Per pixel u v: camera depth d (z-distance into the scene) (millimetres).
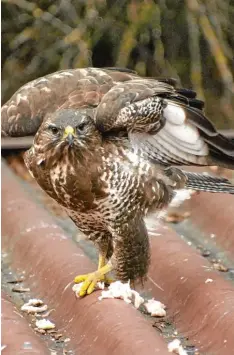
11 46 21797
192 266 9211
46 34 21672
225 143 9305
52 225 10461
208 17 20391
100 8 20859
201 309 8352
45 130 9172
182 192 9648
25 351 7453
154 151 9258
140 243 9328
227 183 10148
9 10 21984
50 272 9336
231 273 9766
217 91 21219
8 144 13523
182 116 9086
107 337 7668
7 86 22094
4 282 9570
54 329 8391
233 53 21000
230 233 10414
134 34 20766
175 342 7488
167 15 20875
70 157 9078
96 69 9805
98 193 9188
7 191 11570
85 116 9078
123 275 9359
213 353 7758
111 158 9125
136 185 9188
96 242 9734
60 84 9562
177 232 10914
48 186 9461
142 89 8969
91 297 8523
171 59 21266
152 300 8867
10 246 10391
